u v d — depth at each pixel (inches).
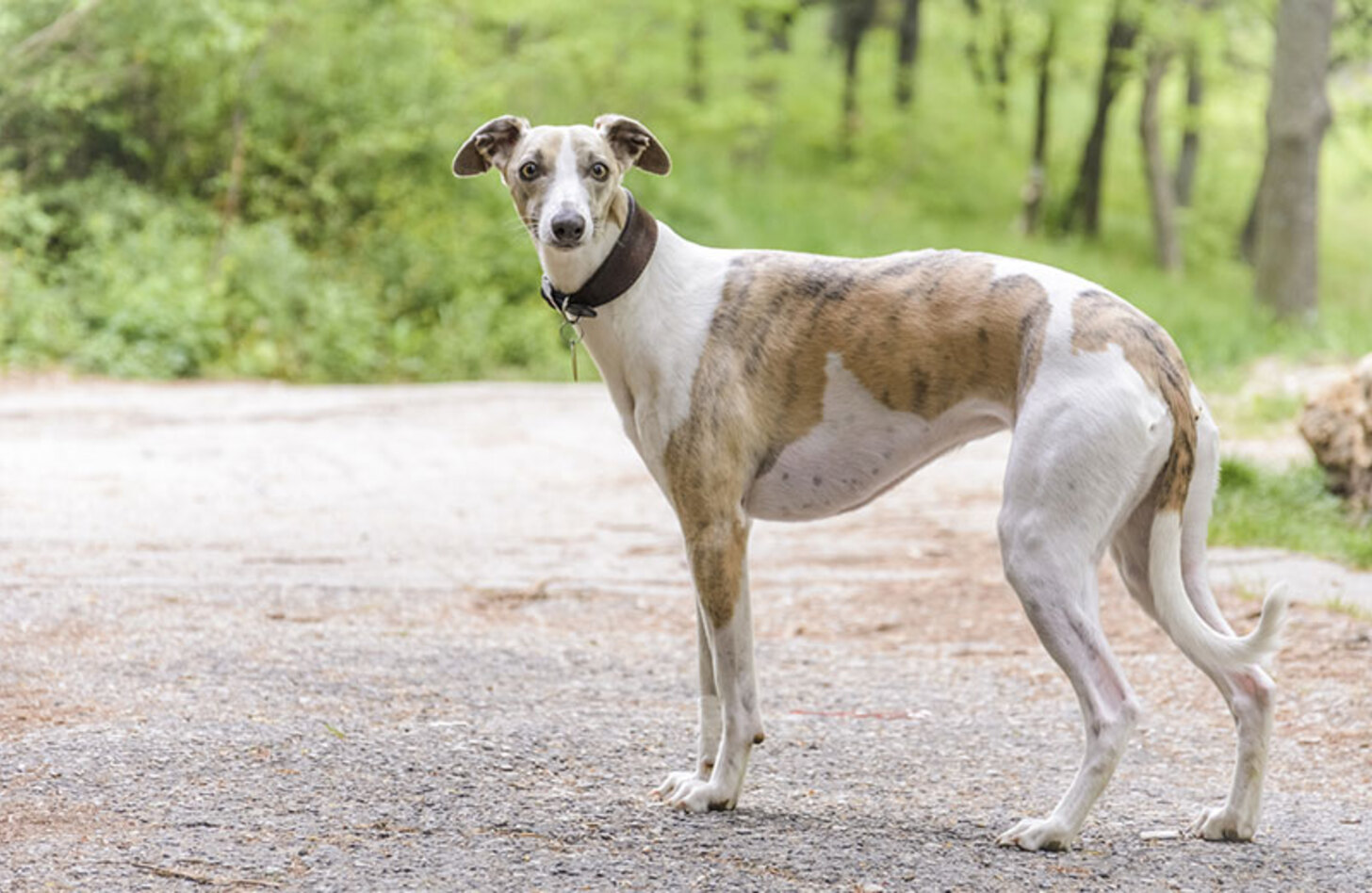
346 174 943.0
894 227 1320.1
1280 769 218.1
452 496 456.4
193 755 200.7
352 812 181.2
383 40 967.6
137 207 851.4
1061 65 1467.8
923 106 1631.4
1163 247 1411.2
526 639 288.0
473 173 210.8
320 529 395.9
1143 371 176.6
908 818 189.0
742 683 188.7
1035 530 175.5
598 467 517.3
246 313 816.9
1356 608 299.6
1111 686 175.3
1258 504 407.5
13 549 349.1
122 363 749.3
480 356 864.9
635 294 189.9
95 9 852.6
